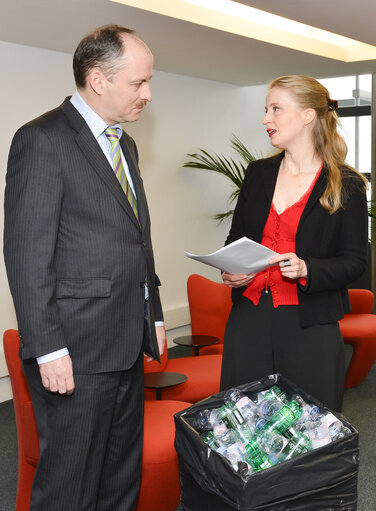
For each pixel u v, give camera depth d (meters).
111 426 2.26
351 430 1.88
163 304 6.37
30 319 1.93
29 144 1.97
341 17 4.19
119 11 3.85
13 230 1.96
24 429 2.66
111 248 2.07
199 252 6.83
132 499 2.37
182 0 4.09
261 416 2.01
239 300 2.32
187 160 6.57
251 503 1.64
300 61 5.71
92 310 2.05
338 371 2.22
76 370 2.06
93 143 2.07
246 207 2.35
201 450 1.81
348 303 2.34
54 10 3.81
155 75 6.09
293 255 2.08
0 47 4.66
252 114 7.49
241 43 4.84
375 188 7.28
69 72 5.23
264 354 2.24
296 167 2.28
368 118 7.24
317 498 1.73
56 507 2.11
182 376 3.47
